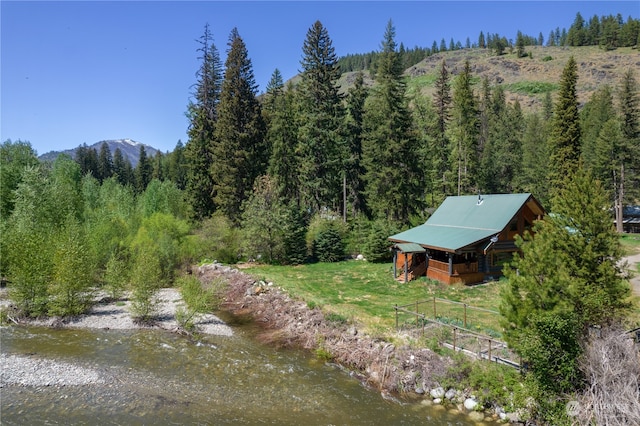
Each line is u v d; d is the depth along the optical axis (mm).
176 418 11406
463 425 11039
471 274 25125
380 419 11383
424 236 27531
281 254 35438
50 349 16828
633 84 46969
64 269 20875
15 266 21578
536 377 10617
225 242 36562
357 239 38000
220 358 15938
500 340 14211
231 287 27188
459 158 47688
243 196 43062
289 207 37500
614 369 9445
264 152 47594
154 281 21484
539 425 10469
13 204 37688
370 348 15195
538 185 54031
